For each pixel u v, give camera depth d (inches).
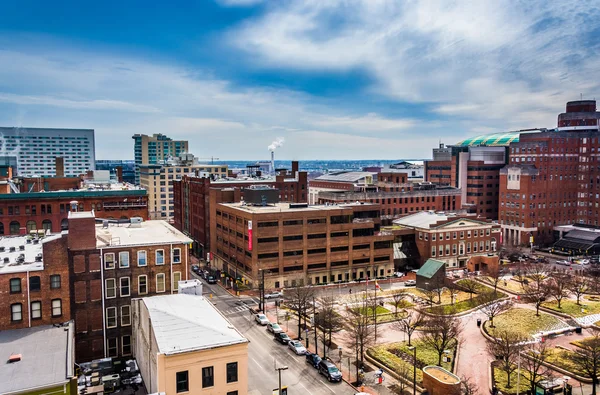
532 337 3132.4
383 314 3644.2
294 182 7106.3
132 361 2474.2
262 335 3265.3
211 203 5605.3
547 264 5442.9
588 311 3713.1
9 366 1855.3
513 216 6993.1
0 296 2265.0
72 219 2536.9
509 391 2379.4
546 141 6855.3
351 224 4842.5
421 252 5423.2
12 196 4338.1
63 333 2225.6
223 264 5290.4
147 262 2719.0
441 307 3553.2
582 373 2559.1
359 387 2486.5
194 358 1871.3
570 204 7116.1
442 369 2455.7
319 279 4717.0
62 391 1737.2
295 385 2504.9
